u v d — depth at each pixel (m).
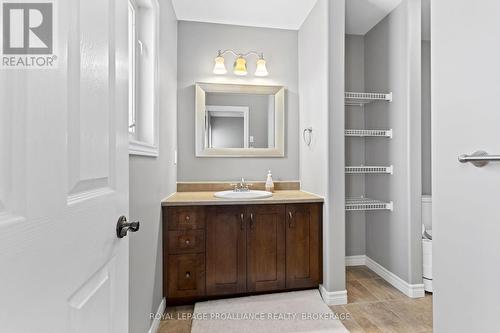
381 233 2.74
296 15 2.66
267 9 2.56
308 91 2.64
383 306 2.14
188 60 2.78
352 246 3.04
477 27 0.94
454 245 1.05
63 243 0.55
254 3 2.46
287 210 2.26
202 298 2.22
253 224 2.22
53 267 0.52
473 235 0.97
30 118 0.47
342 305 2.16
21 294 0.44
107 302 0.77
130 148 1.33
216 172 2.81
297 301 2.17
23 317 0.44
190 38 2.78
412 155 2.32
